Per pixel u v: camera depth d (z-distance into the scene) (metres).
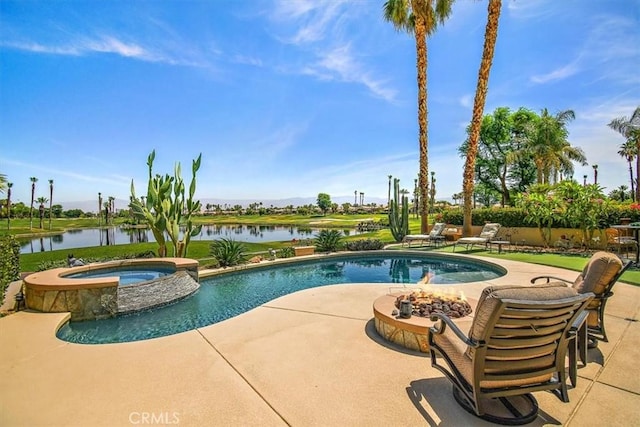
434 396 2.38
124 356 3.18
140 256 9.98
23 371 2.89
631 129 19.69
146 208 8.78
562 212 10.91
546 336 1.96
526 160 22.41
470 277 8.12
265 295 6.77
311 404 2.30
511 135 22.72
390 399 2.35
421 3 12.93
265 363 2.97
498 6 11.50
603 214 10.30
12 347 3.48
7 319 4.60
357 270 9.27
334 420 2.11
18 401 2.40
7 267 5.96
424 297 4.05
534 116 22.19
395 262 10.40
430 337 2.52
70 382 2.68
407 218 14.73
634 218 9.97
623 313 4.23
